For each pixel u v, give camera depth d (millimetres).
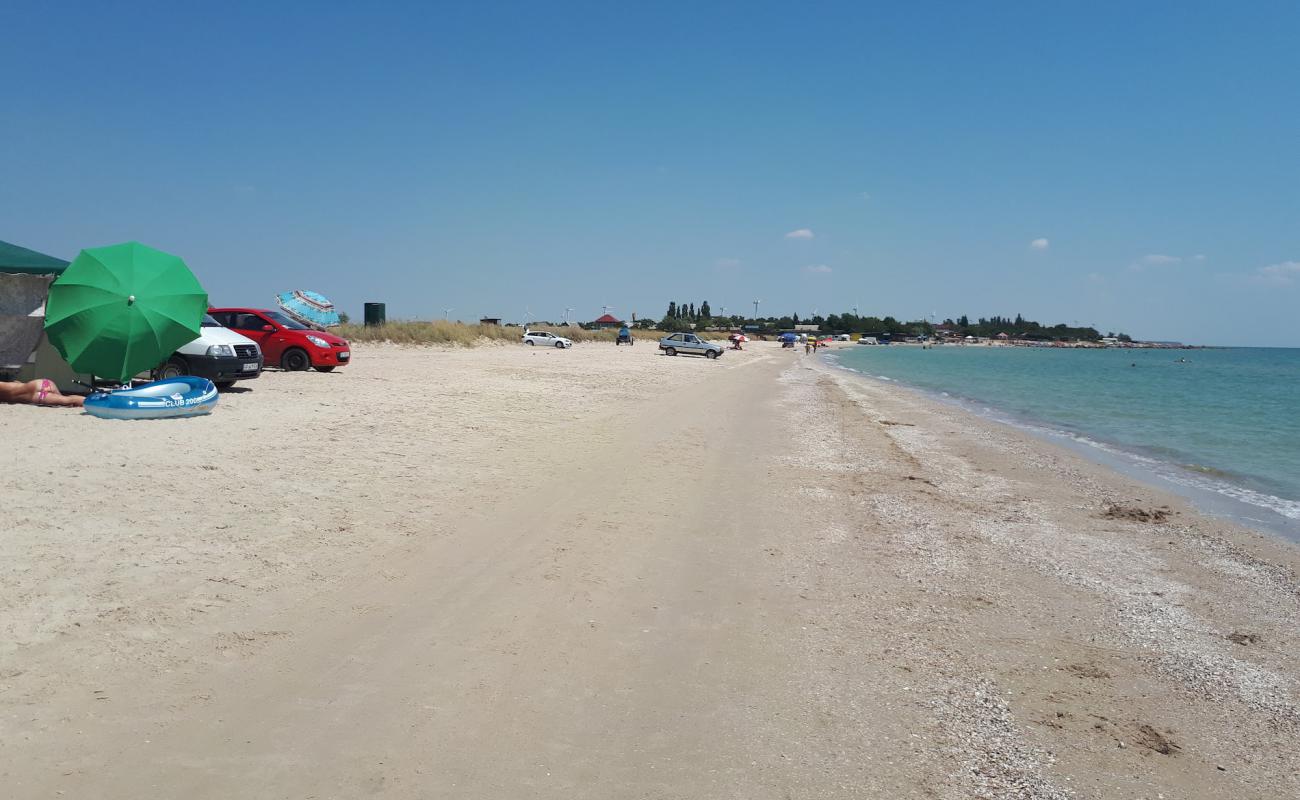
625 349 63781
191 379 13109
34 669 4457
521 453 11930
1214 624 6898
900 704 4934
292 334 22078
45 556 6059
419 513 8195
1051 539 9562
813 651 5656
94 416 12008
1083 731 4793
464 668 4898
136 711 4137
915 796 3926
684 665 5238
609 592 6449
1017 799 3988
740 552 7938
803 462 13672
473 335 50125
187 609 5391
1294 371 77188
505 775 3814
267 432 11719
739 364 50969
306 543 6945
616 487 10258
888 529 9406
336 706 4332
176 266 13414
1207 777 4371
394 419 14023
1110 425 24156
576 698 4652
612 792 3746
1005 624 6547
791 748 4297
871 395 32000
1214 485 14188
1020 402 32406
